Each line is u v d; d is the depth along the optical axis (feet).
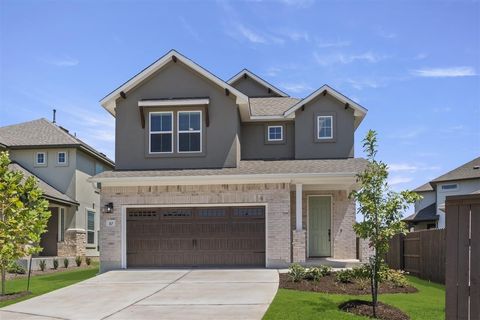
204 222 59.88
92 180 59.52
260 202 58.65
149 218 60.44
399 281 45.29
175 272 54.70
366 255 58.03
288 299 37.14
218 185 59.36
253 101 78.02
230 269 56.39
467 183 115.14
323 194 67.41
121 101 64.64
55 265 77.00
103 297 41.45
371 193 34.53
